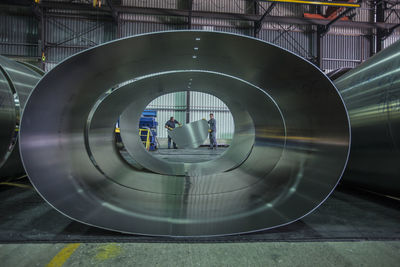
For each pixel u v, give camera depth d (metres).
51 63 14.34
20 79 3.38
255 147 4.90
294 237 1.86
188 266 1.46
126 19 14.92
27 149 1.81
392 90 2.42
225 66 2.61
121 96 3.97
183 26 15.38
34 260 1.50
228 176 4.21
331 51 15.91
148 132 11.52
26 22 13.88
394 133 2.38
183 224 1.99
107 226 1.84
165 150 13.05
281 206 2.24
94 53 1.85
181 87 5.02
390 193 2.78
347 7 12.55
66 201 2.02
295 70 2.09
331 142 2.04
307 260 1.54
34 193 3.09
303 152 2.63
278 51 1.89
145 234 1.78
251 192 2.97
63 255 1.56
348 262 1.52
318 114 2.21
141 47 1.96
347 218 2.30
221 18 14.66
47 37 14.23
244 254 1.61
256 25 15.34
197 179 4.04
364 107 2.78
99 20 14.66
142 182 3.52
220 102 17.70
